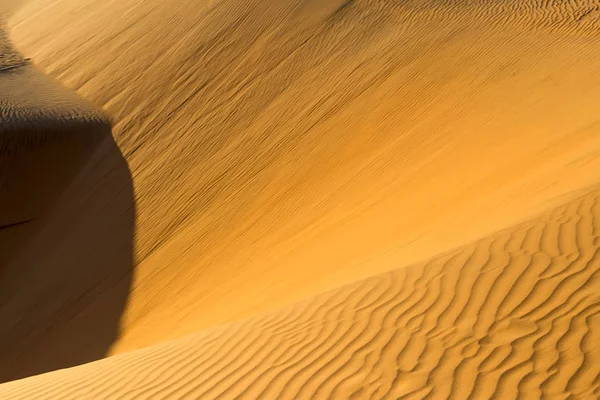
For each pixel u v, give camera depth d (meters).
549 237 6.06
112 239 15.62
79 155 19.09
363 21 19.09
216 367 5.53
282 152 15.30
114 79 21.53
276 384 5.02
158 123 18.78
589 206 6.49
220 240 13.57
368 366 4.93
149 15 24.12
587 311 4.86
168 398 5.24
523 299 5.21
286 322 6.01
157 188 16.42
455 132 12.87
